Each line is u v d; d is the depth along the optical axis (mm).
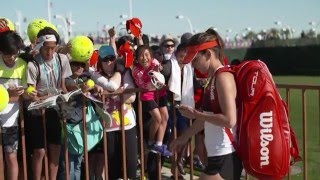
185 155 5840
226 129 3473
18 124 4258
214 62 3486
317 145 7879
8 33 4059
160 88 4832
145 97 5012
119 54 5094
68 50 4707
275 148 3379
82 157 4941
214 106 3447
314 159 6852
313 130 9430
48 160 4469
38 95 4258
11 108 4152
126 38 6039
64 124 4406
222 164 3479
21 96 4160
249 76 3410
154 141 5086
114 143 4844
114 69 4922
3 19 5020
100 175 5113
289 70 34031
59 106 4379
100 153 5027
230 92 3328
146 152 5410
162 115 5086
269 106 3367
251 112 3398
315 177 5910
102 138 4738
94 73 4773
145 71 4836
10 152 4215
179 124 5281
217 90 3381
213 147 3510
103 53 4836
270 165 3395
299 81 26297
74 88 4438
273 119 3373
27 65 4238
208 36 3465
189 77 4891
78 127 4473
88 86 4215
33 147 4328
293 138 3771
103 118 4512
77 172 4781
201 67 3514
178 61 4949
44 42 4238
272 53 35344
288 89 4629
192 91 4891
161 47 6535
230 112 3283
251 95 3387
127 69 4938
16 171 4281
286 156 3426
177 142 3857
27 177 4562
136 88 4730
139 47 4918
